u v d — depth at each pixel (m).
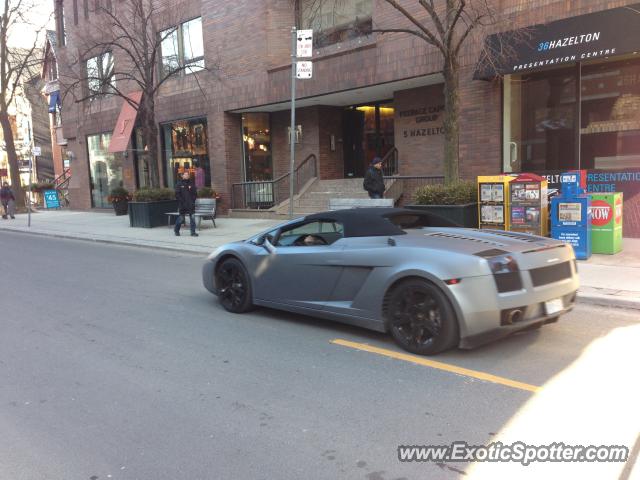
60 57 26.97
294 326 6.01
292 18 16.75
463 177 12.47
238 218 18.27
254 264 6.38
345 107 18.27
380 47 13.91
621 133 10.77
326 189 17.33
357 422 3.64
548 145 11.66
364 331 5.68
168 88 20.84
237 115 18.89
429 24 12.73
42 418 3.88
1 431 3.70
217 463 3.19
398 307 4.98
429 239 5.12
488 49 10.92
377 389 4.18
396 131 15.43
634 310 6.20
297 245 6.23
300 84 16.00
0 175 39.50
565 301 5.05
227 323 6.25
